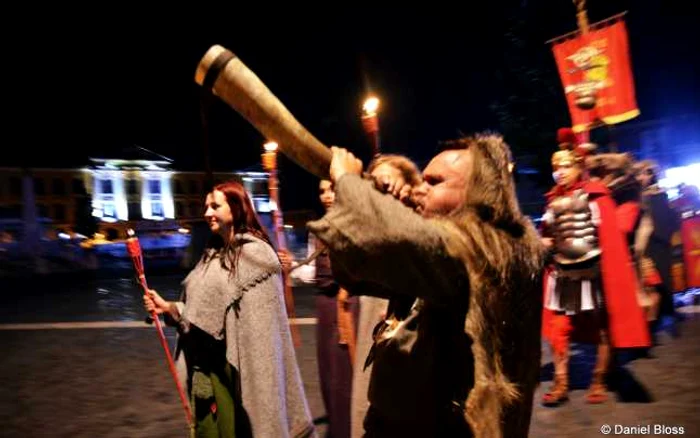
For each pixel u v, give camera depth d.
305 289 14.91
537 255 1.73
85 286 19.41
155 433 5.69
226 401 3.59
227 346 3.54
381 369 1.77
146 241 31.30
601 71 7.18
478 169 1.71
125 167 62.16
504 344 1.64
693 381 6.27
